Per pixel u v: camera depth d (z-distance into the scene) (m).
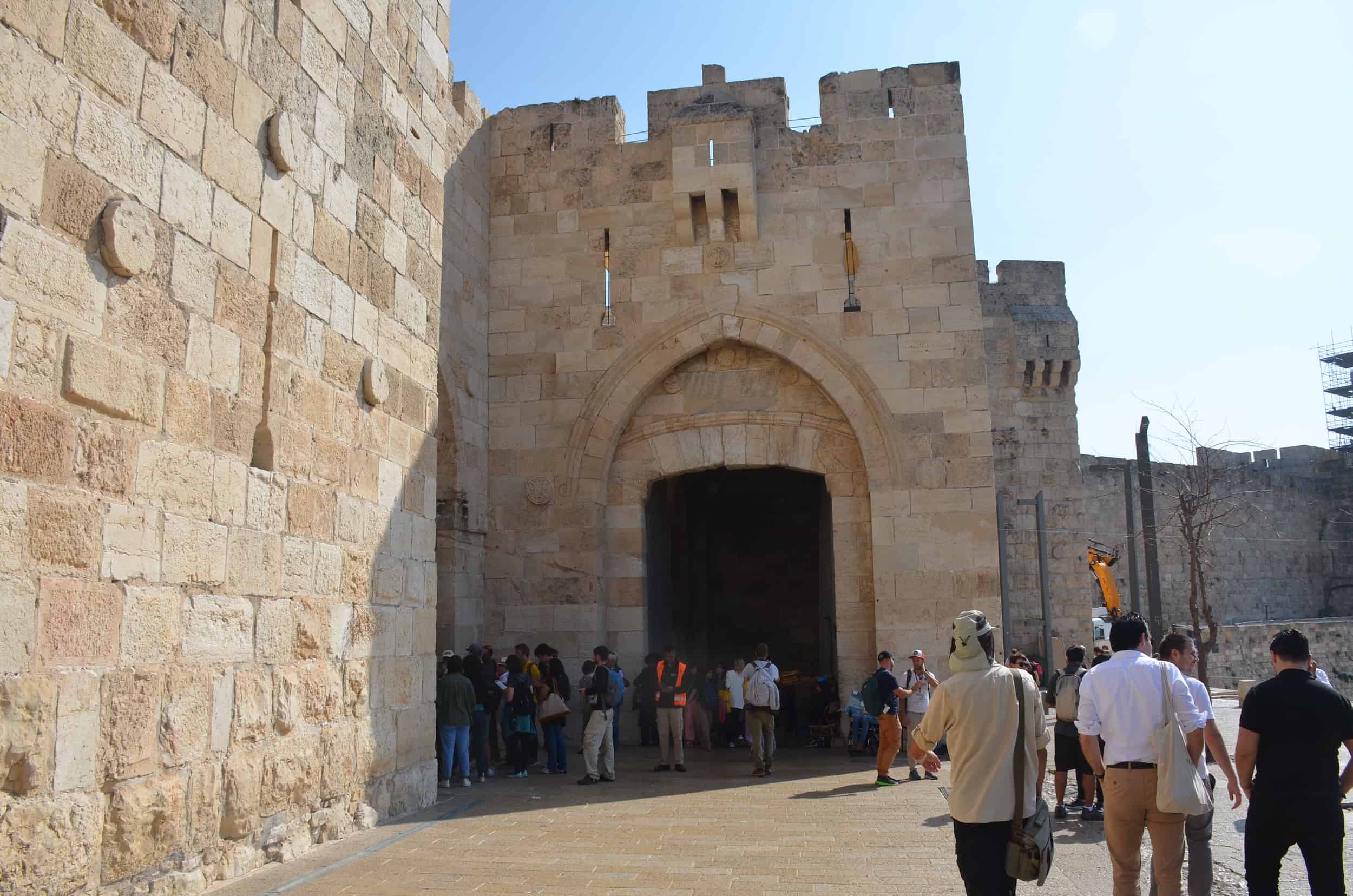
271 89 8.31
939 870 7.78
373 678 9.67
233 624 7.47
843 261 17.75
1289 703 5.88
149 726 6.50
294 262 8.57
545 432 18.00
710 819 10.11
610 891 7.13
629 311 18.12
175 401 6.95
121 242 6.37
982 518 16.73
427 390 11.27
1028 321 31.97
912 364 17.28
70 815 5.80
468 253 17.62
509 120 19.05
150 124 6.80
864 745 15.90
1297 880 8.09
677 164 17.88
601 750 15.82
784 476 29.38
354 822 9.20
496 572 17.72
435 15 11.95
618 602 17.81
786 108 18.47
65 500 5.91
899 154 17.98
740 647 28.67
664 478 18.30
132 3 6.65
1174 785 5.69
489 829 9.44
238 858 7.42
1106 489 42.66
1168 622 43.88
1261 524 51.00
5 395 5.52
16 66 5.67
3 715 5.38
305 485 8.59
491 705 14.20
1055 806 10.98
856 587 17.19
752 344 17.81
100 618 6.13
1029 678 5.39
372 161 10.12
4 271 5.54
